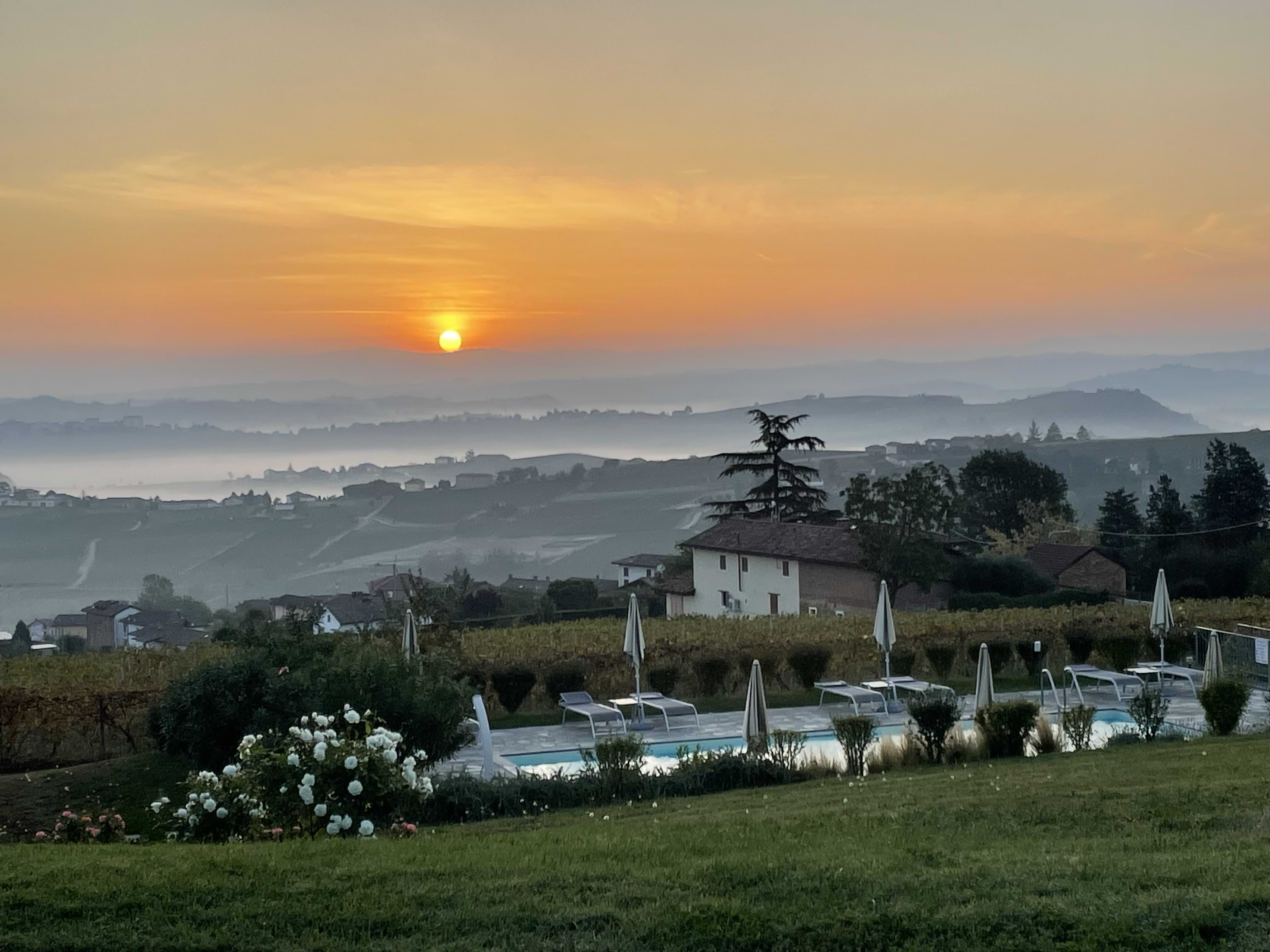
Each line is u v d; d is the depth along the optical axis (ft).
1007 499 238.48
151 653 87.92
